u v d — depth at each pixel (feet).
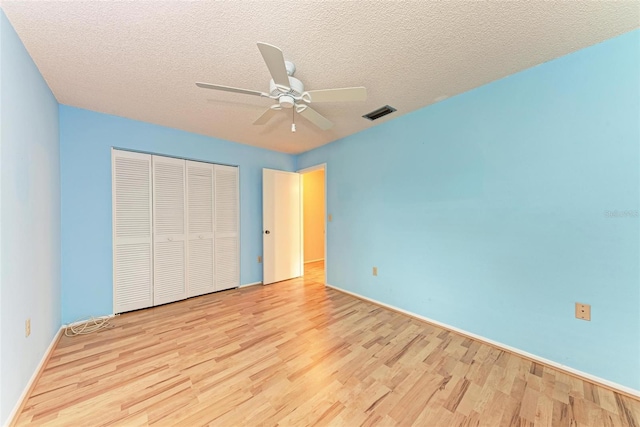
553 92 5.87
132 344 6.96
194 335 7.47
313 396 4.97
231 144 12.08
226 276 12.00
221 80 6.63
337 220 11.93
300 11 4.38
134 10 4.34
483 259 7.05
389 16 4.52
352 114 8.87
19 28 4.70
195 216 11.03
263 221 12.98
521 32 4.96
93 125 8.56
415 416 4.48
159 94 7.38
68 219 8.13
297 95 5.79
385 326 8.07
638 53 4.91
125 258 9.24
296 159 14.75
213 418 4.44
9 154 4.53
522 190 6.35
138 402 4.80
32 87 5.65
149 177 9.79
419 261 8.61
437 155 8.03
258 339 7.23
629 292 5.04
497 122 6.73
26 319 5.13
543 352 6.05
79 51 5.43
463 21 4.65
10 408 4.36
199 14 4.44
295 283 13.25
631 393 4.95
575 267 5.64
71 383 5.33
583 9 4.41
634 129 4.97
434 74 6.42
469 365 5.97
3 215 4.28
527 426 4.26
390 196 9.53
